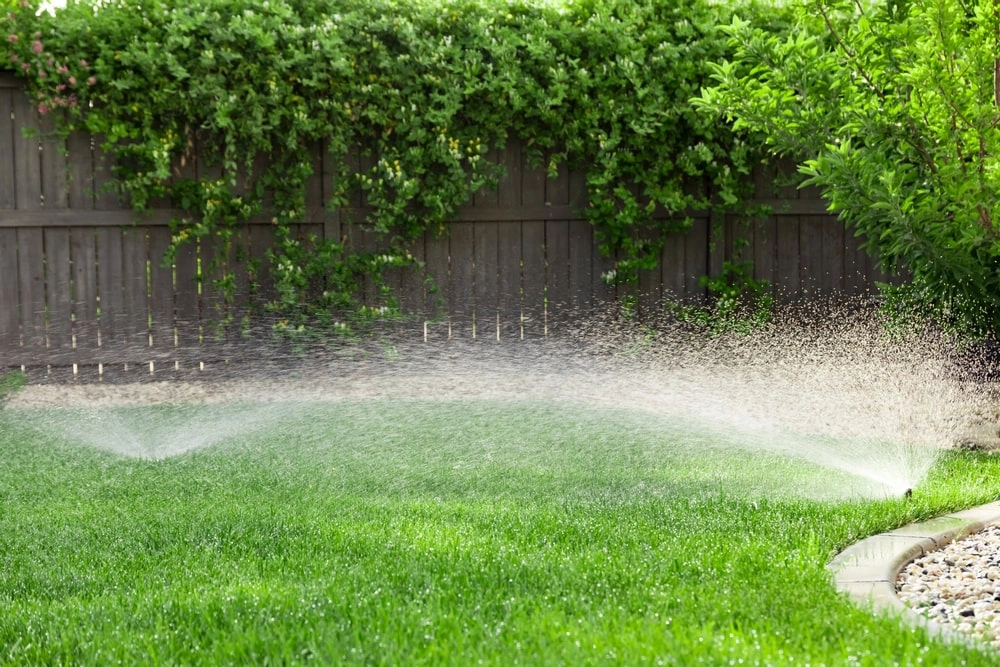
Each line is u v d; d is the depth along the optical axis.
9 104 8.11
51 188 8.23
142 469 5.68
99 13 8.08
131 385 8.43
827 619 2.90
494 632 2.82
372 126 8.62
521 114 8.73
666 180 9.01
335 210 8.64
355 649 2.71
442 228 8.75
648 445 6.50
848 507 4.53
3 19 7.84
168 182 8.37
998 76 6.01
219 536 4.11
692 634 2.72
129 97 8.12
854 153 5.79
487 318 8.94
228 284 8.48
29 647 2.84
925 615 2.95
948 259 6.00
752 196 9.14
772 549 3.75
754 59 6.39
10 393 8.16
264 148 8.33
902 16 6.11
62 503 4.80
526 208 8.91
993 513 4.48
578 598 3.15
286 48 8.26
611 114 8.69
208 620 3.00
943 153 5.75
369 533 4.08
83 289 8.35
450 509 4.58
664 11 8.81
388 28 8.39
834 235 9.34
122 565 3.71
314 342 8.66
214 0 8.18
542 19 8.61
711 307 9.21
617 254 9.10
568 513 4.53
